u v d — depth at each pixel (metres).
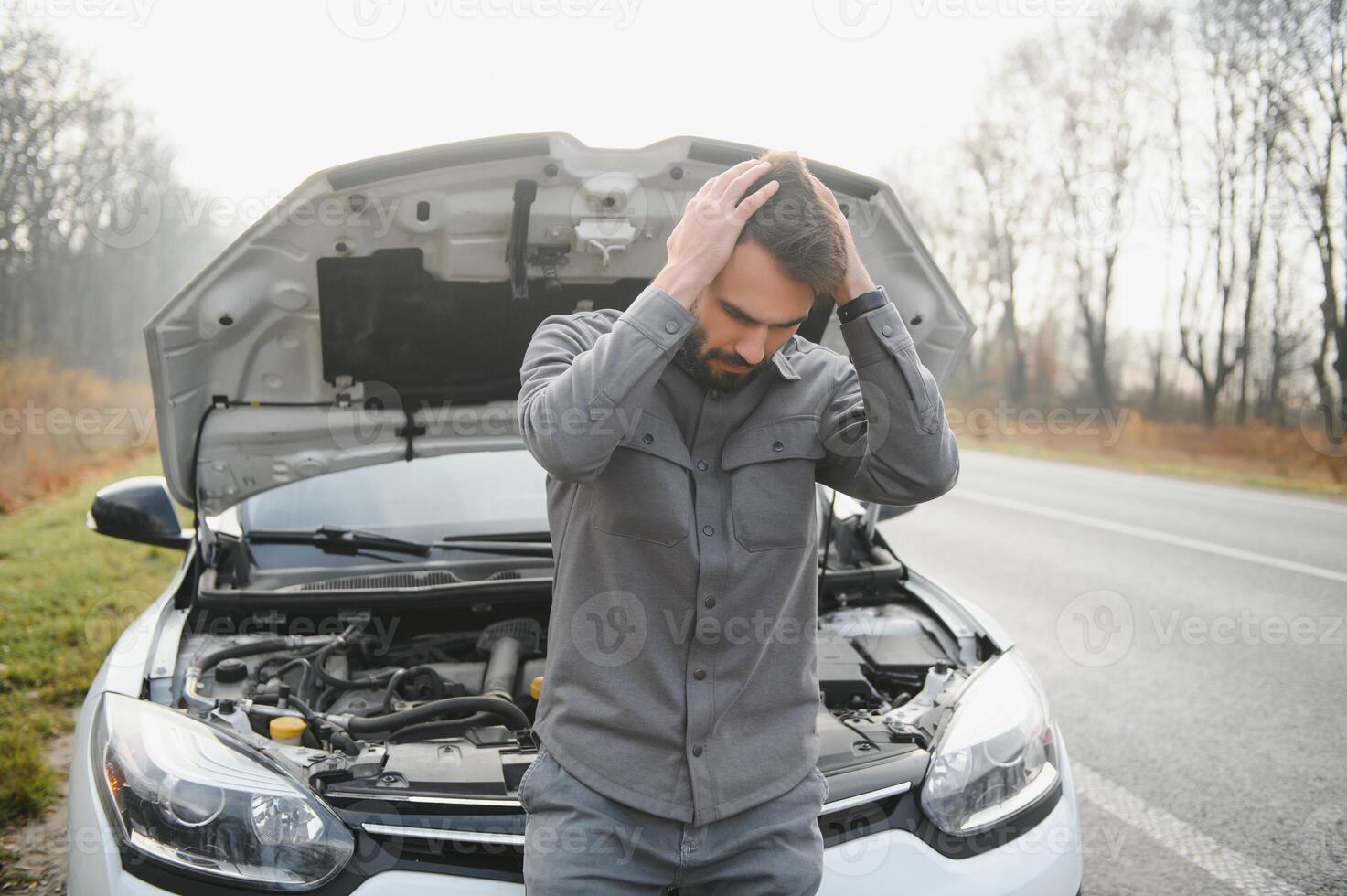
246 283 2.23
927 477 1.37
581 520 1.39
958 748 1.88
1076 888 1.87
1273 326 18.84
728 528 1.37
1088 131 21.77
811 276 1.21
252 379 2.48
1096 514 9.35
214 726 1.82
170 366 2.31
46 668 4.07
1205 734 3.75
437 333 2.48
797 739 1.43
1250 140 18.67
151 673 2.12
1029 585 6.23
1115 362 23.97
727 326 1.27
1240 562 6.98
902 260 2.37
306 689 2.24
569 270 2.35
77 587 5.42
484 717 2.10
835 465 1.49
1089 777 3.39
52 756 3.34
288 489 2.95
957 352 2.57
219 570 2.64
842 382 1.48
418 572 2.71
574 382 1.22
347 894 1.58
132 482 2.86
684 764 1.36
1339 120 17.00
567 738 1.38
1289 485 12.40
